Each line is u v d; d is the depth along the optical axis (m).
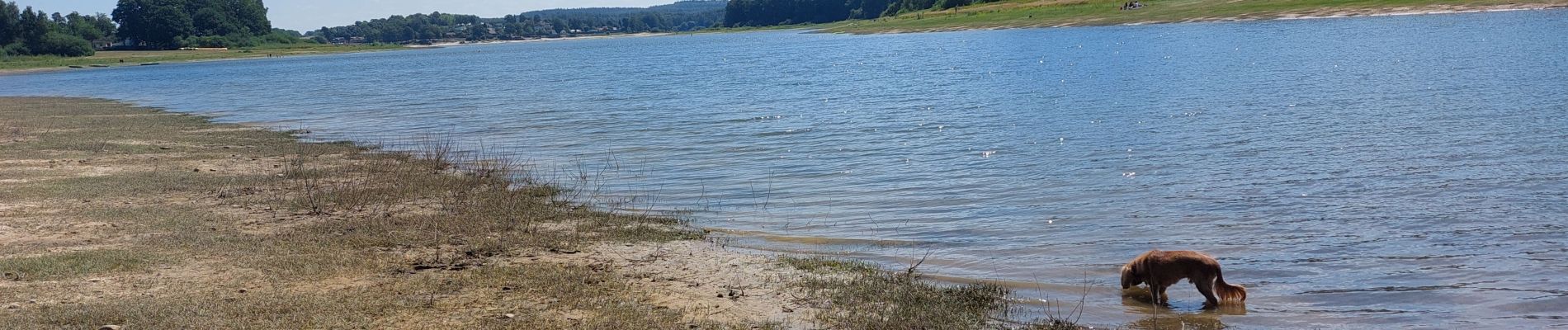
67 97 47.62
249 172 17.64
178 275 9.77
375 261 10.39
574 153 20.91
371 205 13.97
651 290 9.42
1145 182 15.46
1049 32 80.69
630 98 35.66
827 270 10.31
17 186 15.70
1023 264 10.78
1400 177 15.01
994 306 9.08
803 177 17.11
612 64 70.94
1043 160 18.00
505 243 11.38
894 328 8.25
